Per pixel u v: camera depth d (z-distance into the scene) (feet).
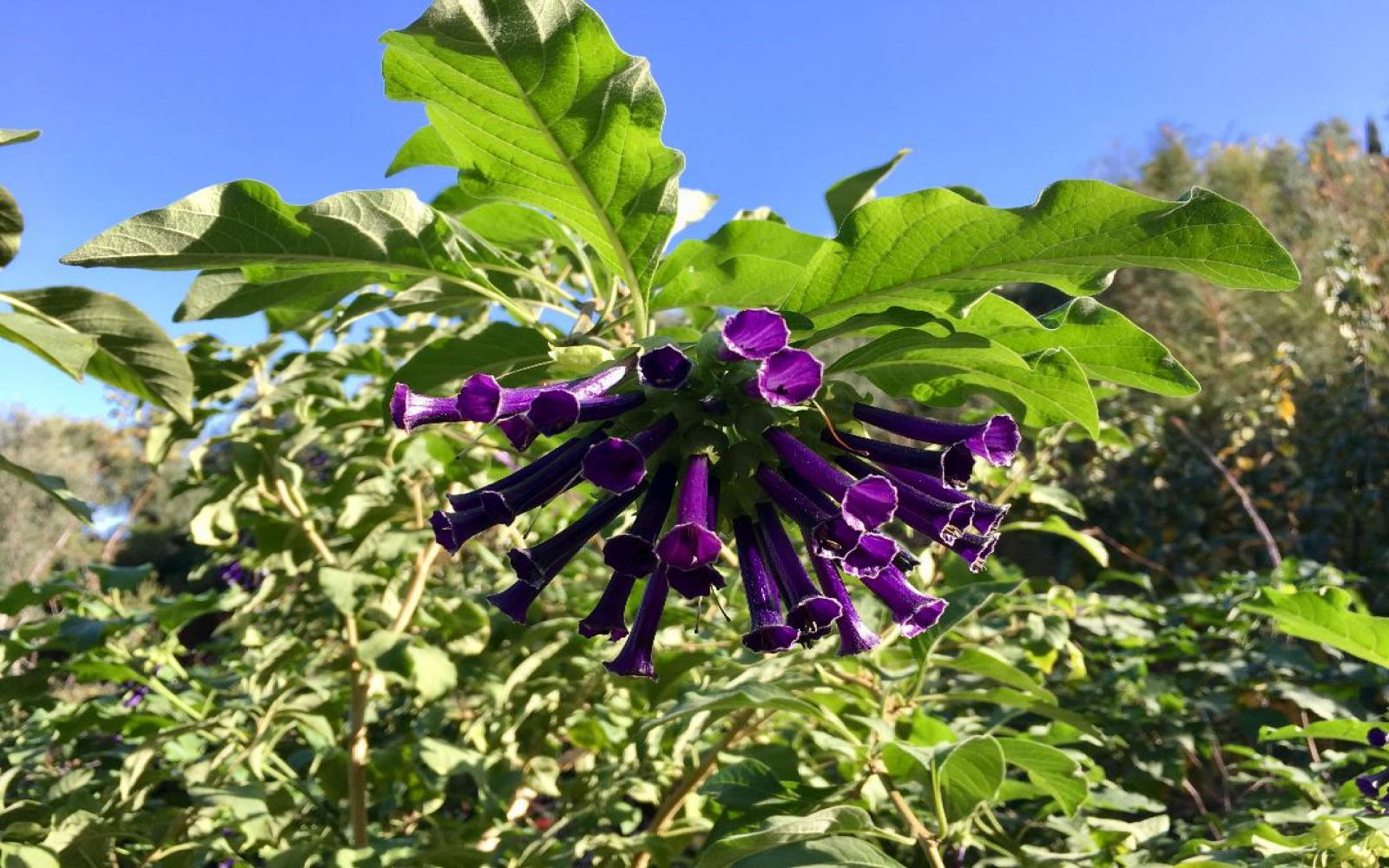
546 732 12.13
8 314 5.53
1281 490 28.76
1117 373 5.46
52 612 16.10
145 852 10.69
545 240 8.18
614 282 6.07
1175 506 29.22
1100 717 13.75
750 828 6.75
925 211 4.31
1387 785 7.63
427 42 4.07
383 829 12.96
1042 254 4.33
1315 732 8.54
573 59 4.24
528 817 14.60
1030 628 11.83
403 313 6.97
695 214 8.57
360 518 11.10
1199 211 3.98
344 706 11.75
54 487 6.64
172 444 10.68
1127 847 9.02
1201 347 36.17
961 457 4.25
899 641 9.50
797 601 4.02
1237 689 14.53
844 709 8.58
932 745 8.45
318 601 13.42
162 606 11.14
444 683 9.85
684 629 11.42
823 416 4.25
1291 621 7.59
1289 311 37.37
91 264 4.76
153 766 12.23
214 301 5.79
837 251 4.54
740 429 4.10
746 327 3.95
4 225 6.07
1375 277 33.78
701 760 9.36
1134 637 15.01
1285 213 47.70
